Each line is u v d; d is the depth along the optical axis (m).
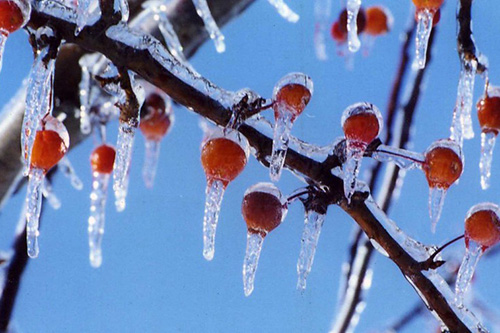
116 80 0.61
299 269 0.62
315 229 0.62
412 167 0.63
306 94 0.61
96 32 0.61
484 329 0.62
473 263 0.62
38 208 0.62
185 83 0.61
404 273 0.63
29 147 0.60
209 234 0.61
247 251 0.62
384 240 0.62
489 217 0.62
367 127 0.61
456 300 0.62
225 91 0.61
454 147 0.63
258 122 0.62
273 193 0.62
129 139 0.63
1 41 0.60
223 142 0.61
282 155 0.60
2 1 0.60
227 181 0.61
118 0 0.61
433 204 0.63
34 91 0.60
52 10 0.61
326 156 0.62
